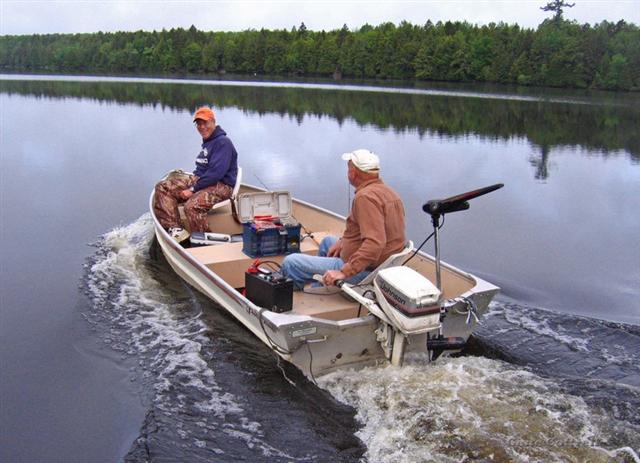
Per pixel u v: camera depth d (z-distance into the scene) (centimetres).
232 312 486
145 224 783
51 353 459
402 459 325
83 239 720
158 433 360
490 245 733
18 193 942
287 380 415
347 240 440
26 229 758
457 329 433
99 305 539
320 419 370
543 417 346
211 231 668
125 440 359
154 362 445
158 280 595
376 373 396
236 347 461
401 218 430
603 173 1181
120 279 597
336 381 397
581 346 462
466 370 394
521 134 1664
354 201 421
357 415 370
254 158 1246
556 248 726
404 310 366
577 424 339
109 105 2295
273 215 581
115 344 471
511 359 440
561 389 377
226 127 1689
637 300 566
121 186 1004
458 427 339
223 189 649
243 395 400
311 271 455
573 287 598
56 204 882
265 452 344
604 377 415
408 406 360
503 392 371
